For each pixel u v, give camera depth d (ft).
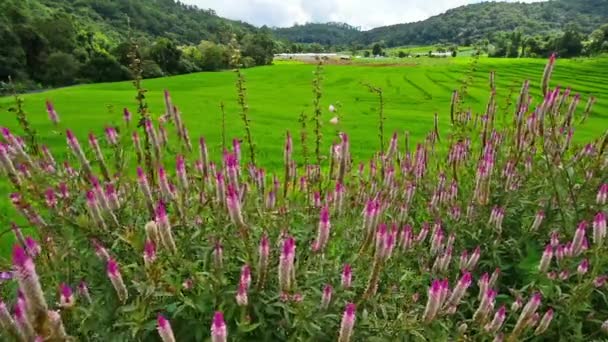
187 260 10.10
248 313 9.45
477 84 109.19
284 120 84.48
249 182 14.61
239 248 10.62
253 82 184.75
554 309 12.82
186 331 9.51
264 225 11.44
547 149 17.53
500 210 15.02
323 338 9.71
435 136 22.08
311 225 12.19
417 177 17.90
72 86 180.24
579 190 16.19
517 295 12.73
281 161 39.63
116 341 8.65
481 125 21.71
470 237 16.14
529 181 17.39
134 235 9.78
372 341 9.81
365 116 86.63
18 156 11.46
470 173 19.08
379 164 19.56
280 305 9.29
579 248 12.53
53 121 13.92
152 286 8.68
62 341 7.27
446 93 135.95
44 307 6.99
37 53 201.26
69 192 11.62
